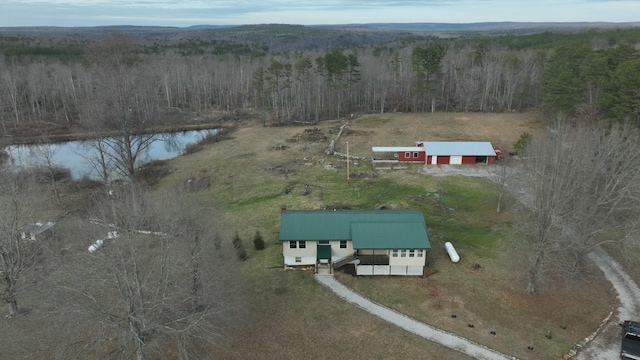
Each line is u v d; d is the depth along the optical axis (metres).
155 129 85.50
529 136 67.00
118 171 72.69
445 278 39.78
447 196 58.00
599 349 31.19
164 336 31.58
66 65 125.19
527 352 30.88
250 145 84.00
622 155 41.88
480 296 37.16
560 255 40.91
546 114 87.06
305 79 114.31
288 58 165.88
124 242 32.22
